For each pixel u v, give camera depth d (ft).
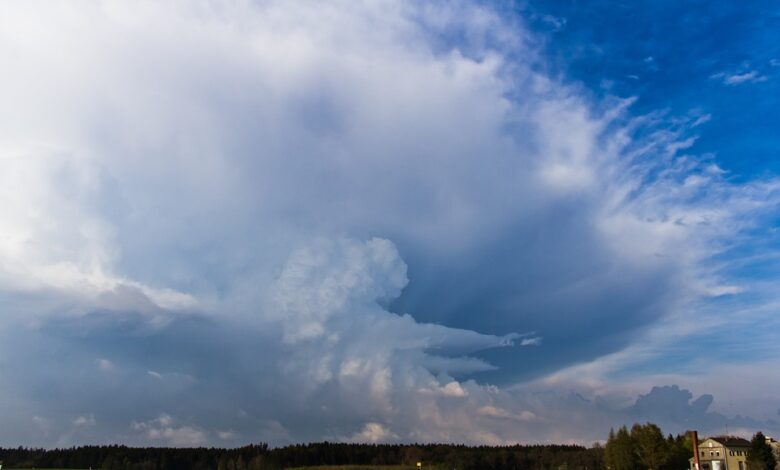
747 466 479.82
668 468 470.80
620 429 495.00
